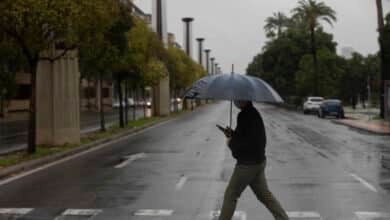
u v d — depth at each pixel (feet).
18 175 55.11
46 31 70.54
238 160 28.84
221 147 83.76
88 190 45.55
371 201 40.04
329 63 286.66
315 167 59.11
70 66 85.25
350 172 55.26
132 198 41.78
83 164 64.18
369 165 61.05
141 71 132.16
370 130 117.91
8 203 40.06
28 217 35.40
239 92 28.35
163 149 81.56
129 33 129.80
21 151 77.10
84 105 323.16
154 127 142.92
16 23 65.31
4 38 73.97
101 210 37.40
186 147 84.48
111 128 127.65
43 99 83.82
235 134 28.76
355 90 299.17
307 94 280.51
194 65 326.65
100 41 79.56
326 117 191.11
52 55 83.25
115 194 43.55
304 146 84.38
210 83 29.30
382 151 77.25
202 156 71.10
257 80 29.84
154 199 41.29
